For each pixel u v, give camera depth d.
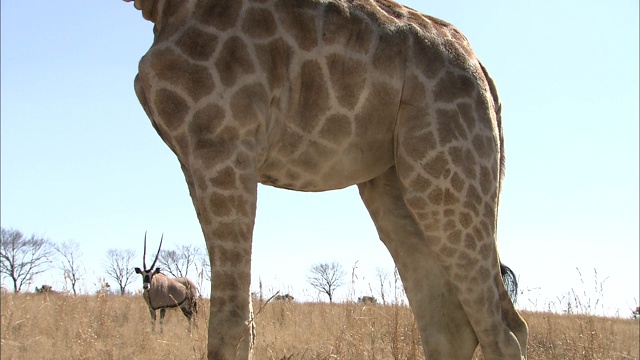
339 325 7.76
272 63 4.15
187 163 4.02
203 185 3.89
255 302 9.77
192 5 4.13
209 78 3.95
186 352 7.21
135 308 12.98
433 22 5.12
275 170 4.45
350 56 4.38
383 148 4.73
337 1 4.49
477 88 4.89
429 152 4.57
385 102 4.52
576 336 8.02
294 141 4.35
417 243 5.26
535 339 8.36
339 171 4.62
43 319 9.14
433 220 4.64
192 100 3.94
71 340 7.48
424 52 4.71
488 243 4.78
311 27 4.30
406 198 4.66
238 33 4.08
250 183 3.95
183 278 15.93
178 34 4.05
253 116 4.00
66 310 8.69
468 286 4.71
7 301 10.59
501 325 4.79
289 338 8.12
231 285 3.84
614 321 11.03
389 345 7.15
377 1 4.88
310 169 4.51
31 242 43.97
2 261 42.72
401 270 5.33
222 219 3.88
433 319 5.24
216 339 3.77
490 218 4.80
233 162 3.91
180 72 3.96
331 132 4.41
